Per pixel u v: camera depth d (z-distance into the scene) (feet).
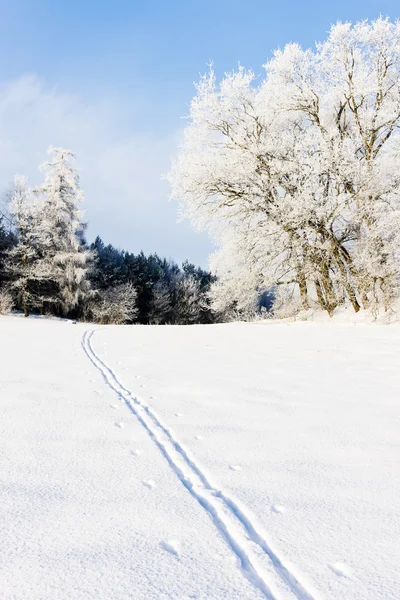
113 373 18.93
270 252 64.69
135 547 5.26
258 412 12.64
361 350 29.55
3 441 9.41
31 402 12.96
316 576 4.76
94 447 9.15
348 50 59.21
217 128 68.13
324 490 7.25
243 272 68.49
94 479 7.45
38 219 102.17
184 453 9.01
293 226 57.21
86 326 60.29
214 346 31.37
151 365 21.50
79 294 104.94
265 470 8.13
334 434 10.61
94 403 13.09
